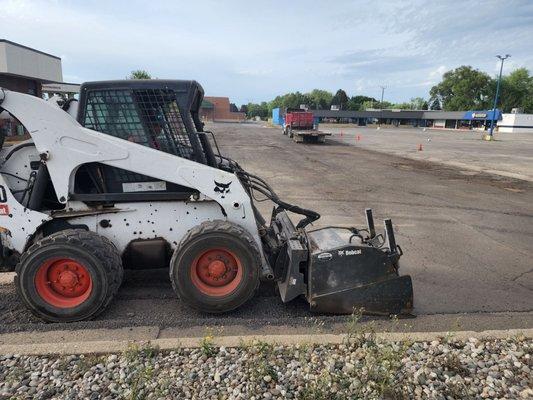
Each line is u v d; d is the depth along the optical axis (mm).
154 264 4648
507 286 5387
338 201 10281
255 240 4578
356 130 58094
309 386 2971
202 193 4457
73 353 3438
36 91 29422
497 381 3152
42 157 4203
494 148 28562
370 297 4348
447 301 4914
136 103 4441
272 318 4324
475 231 7871
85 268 4074
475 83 98125
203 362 3342
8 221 4375
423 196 11109
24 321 4207
